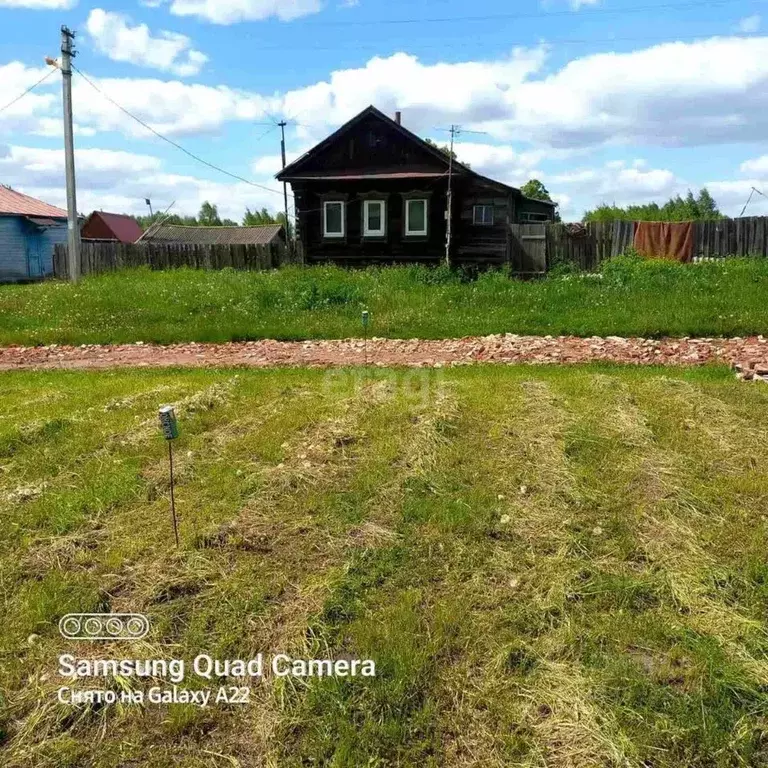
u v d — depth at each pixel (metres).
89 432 5.71
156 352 10.75
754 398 6.27
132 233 45.91
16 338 11.80
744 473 4.61
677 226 18.72
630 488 4.39
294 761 2.49
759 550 3.66
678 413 5.80
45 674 2.92
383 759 2.49
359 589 3.40
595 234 19.31
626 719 2.60
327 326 11.87
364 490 4.41
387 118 19.84
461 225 19.89
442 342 10.66
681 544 3.74
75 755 2.55
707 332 10.48
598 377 7.15
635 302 12.61
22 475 4.88
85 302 14.19
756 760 2.47
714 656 2.87
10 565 3.68
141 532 3.99
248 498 4.38
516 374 7.75
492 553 3.70
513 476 4.58
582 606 3.24
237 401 6.66
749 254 18.39
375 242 20.48
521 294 13.77
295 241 21.09
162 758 2.54
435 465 4.77
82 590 3.43
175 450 5.27
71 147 17.84
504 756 2.49
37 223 27.84
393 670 2.86
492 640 3.03
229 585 3.45
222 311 13.23
